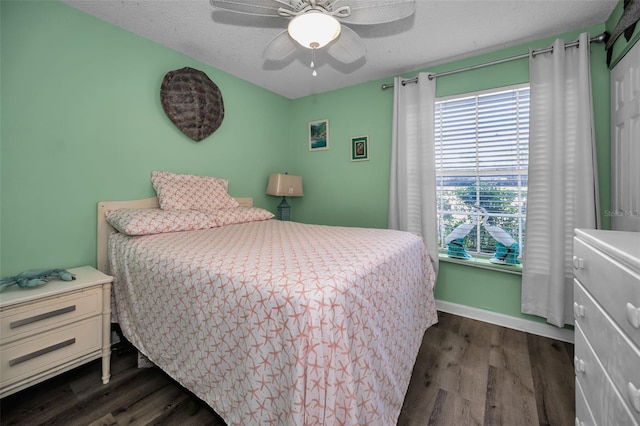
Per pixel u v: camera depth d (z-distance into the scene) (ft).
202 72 8.14
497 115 7.52
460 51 7.55
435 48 7.41
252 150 10.00
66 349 4.64
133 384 5.09
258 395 3.03
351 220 10.20
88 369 5.51
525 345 6.50
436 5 5.75
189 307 3.93
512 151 7.38
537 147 6.79
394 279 4.44
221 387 3.55
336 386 2.74
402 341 4.56
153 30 6.69
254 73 9.07
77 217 5.98
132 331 5.27
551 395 4.83
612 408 2.58
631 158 5.17
